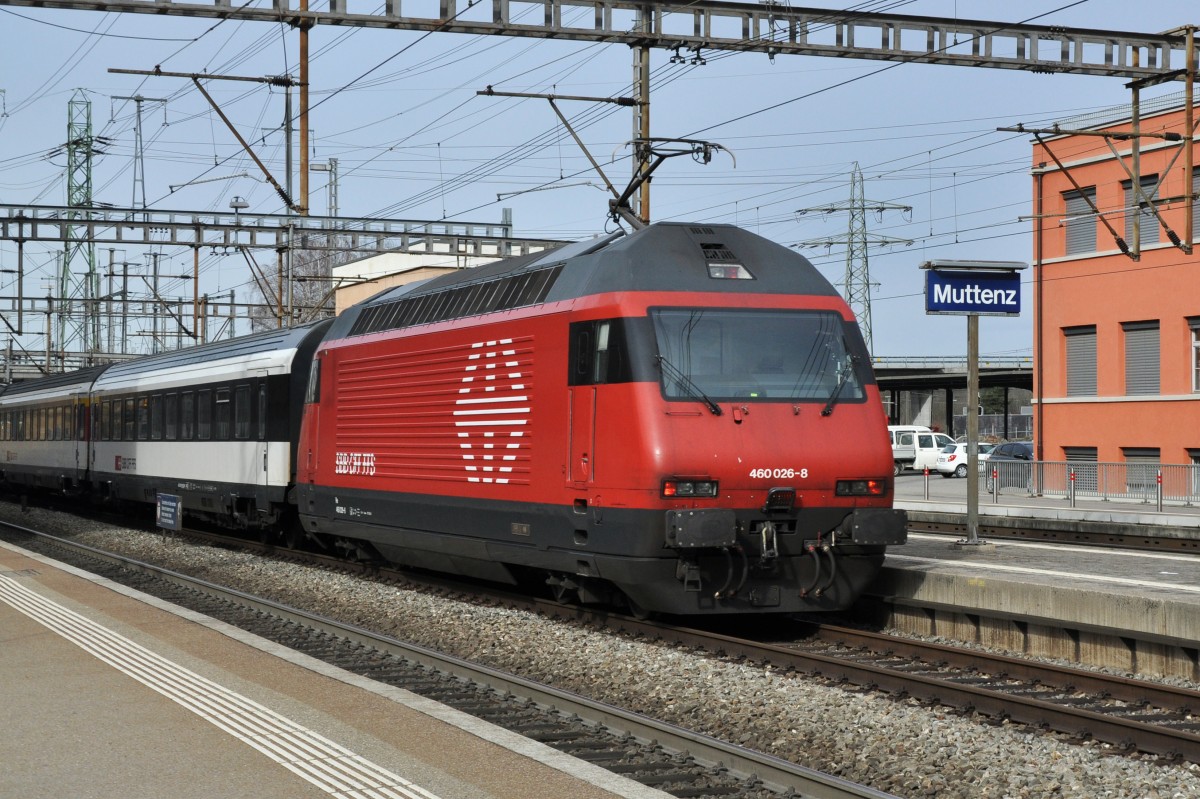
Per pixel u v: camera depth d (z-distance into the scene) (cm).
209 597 1689
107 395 3228
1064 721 916
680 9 2162
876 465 1329
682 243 1359
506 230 3419
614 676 1160
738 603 1301
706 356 1295
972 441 1861
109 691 945
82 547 2342
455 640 1384
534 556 1424
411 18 2014
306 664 1046
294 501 2233
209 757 757
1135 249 2508
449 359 1595
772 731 938
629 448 1262
